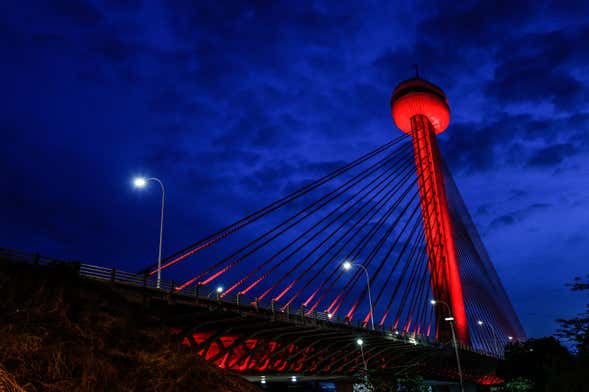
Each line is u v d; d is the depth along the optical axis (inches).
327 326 1913.1
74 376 614.5
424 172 3508.9
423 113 3814.0
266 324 1603.1
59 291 797.2
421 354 2819.9
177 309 1291.8
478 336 3378.4
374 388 1638.8
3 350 589.0
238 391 847.7
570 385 665.6
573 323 666.8
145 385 687.1
